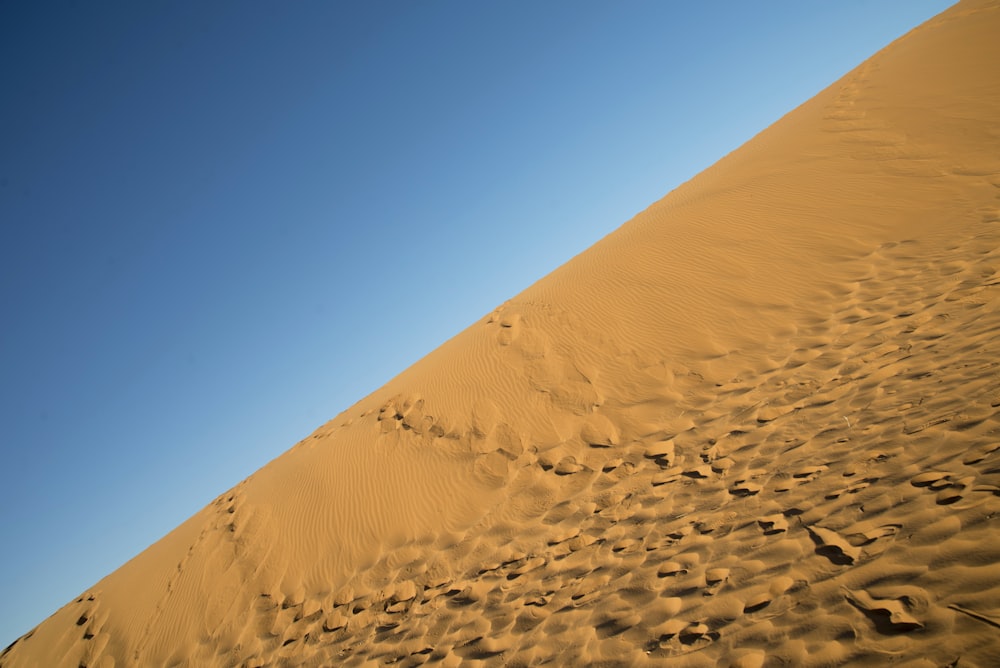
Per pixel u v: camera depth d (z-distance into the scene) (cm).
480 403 1063
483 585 686
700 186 1586
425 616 690
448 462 988
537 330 1163
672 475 681
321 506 1047
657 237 1292
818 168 1287
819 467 506
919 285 799
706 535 507
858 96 1564
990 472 365
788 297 958
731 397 786
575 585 564
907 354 630
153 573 1185
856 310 830
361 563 890
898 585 318
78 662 1059
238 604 946
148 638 994
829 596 342
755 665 322
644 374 945
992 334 565
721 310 997
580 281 1255
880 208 1072
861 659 287
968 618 273
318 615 828
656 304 1080
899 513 378
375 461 1084
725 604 393
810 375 718
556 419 949
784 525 448
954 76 1395
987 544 308
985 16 1617
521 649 499
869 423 530
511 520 805
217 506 1338
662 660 373
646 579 493
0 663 1271
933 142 1187
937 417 472
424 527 895
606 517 679
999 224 855
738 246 1134
